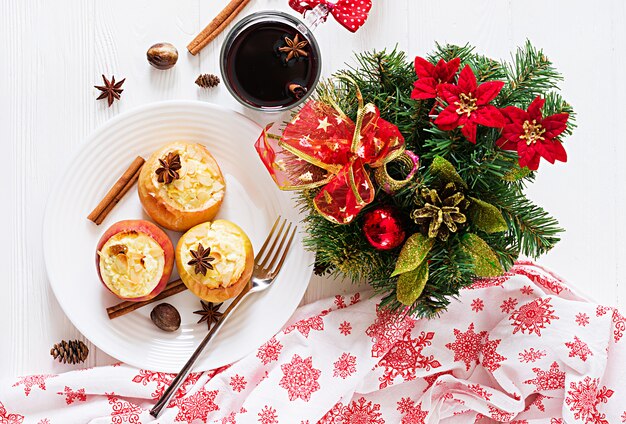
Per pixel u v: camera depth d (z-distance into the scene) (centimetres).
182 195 82
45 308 85
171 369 84
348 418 88
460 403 88
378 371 87
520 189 78
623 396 86
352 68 82
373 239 74
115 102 86
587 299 88
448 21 88
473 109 70
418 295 74
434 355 88
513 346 87
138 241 82
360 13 80
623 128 90
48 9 85
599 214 90
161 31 86
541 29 89
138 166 85
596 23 89
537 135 69
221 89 86
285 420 85
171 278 86
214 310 85
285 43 81
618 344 86
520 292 88
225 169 86
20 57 85
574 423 85
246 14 86
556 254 90
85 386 84
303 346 86
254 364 85
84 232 84
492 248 76
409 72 77
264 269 85
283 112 84
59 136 86
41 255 86
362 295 87
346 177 73
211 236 83
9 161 86
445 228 73
